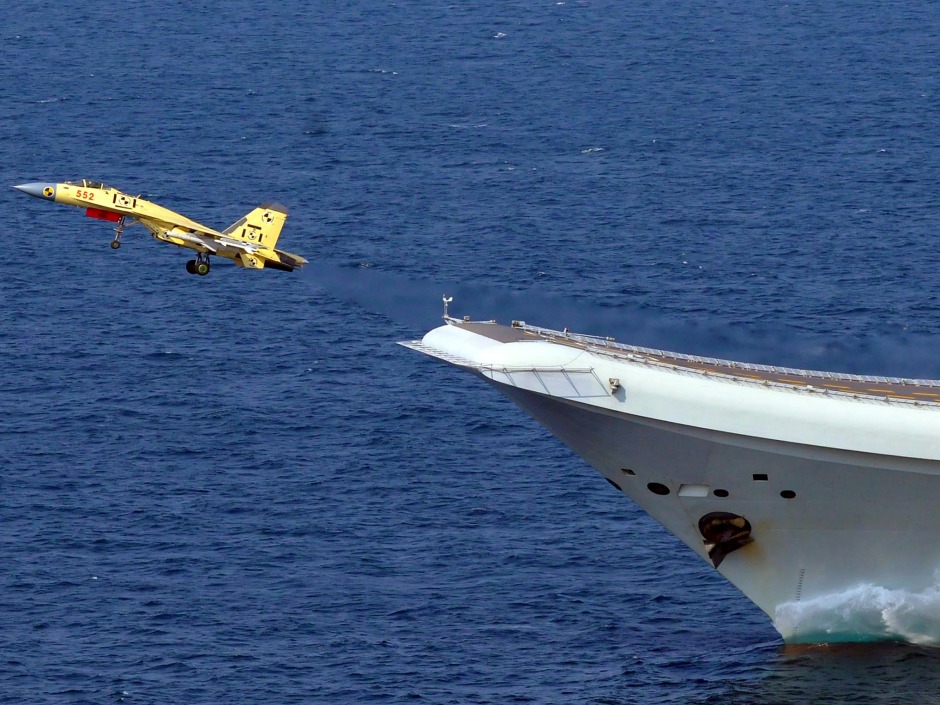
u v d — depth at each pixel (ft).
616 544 294.05
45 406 376.07
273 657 248.93
